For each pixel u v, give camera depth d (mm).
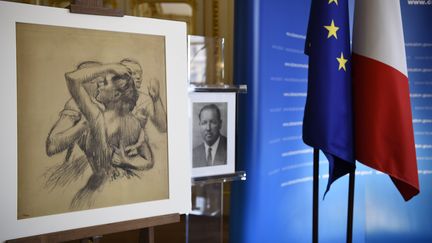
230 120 2219
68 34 1538
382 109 2000
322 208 3070
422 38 3074
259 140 2596
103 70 1601
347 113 2023
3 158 1426
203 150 2139
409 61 3080
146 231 1720
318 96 1998
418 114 3119
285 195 2855
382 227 3223
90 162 1572
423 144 3145
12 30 1438
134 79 1663
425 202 3191
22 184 1459
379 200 3205
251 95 2561
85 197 1562
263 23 2553
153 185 1701
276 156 2754
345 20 2021
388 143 2010
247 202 2627
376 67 1999
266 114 2627
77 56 1553
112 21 1624
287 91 2807
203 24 4523
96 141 1584
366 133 2016
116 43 1630
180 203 1761
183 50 1777
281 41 2707
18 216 1455
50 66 1505
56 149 1514
